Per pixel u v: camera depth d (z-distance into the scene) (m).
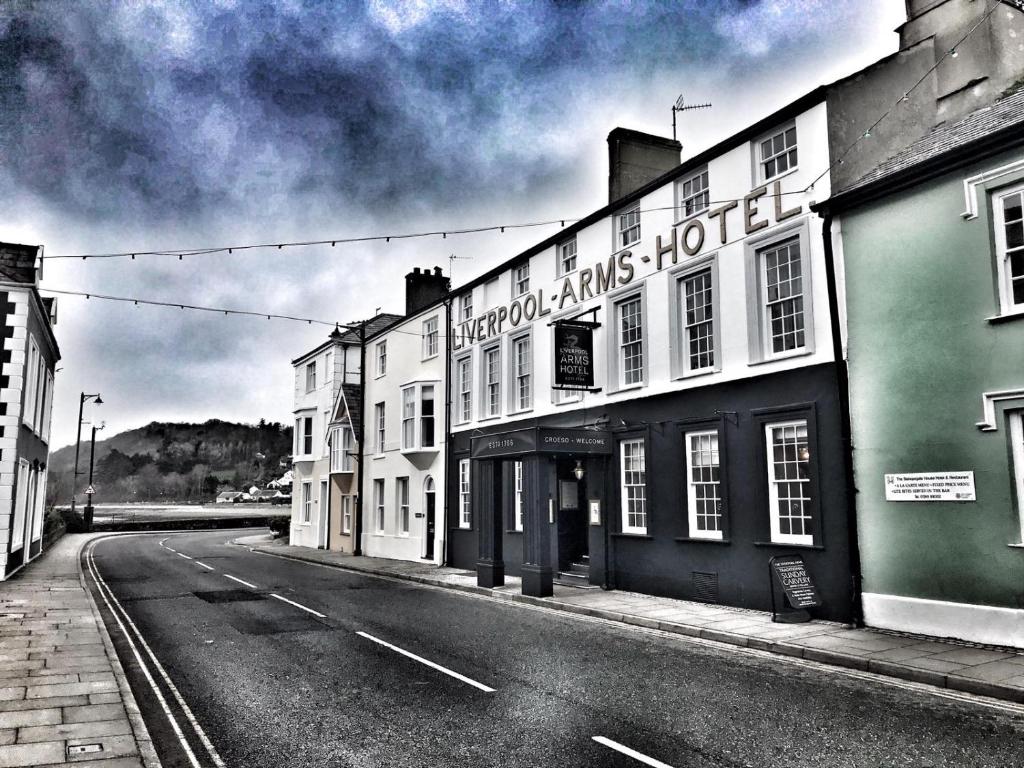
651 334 16.00
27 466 22.47
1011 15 11.88
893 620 10.90
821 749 6.12
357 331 34.72
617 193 18.39
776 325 13.43
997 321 9.97
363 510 30.33
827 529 11.99
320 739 6.46
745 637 10.52
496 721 6.94
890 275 11.37
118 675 8.73
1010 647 9.50
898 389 11.12
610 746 6.22
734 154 14.35
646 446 15.76
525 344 21.06
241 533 50.84
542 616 13.49
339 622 12.76
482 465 18.23
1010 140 9.85
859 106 12.70
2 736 6.41
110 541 38.59
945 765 5.74
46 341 25.67
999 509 9.80
